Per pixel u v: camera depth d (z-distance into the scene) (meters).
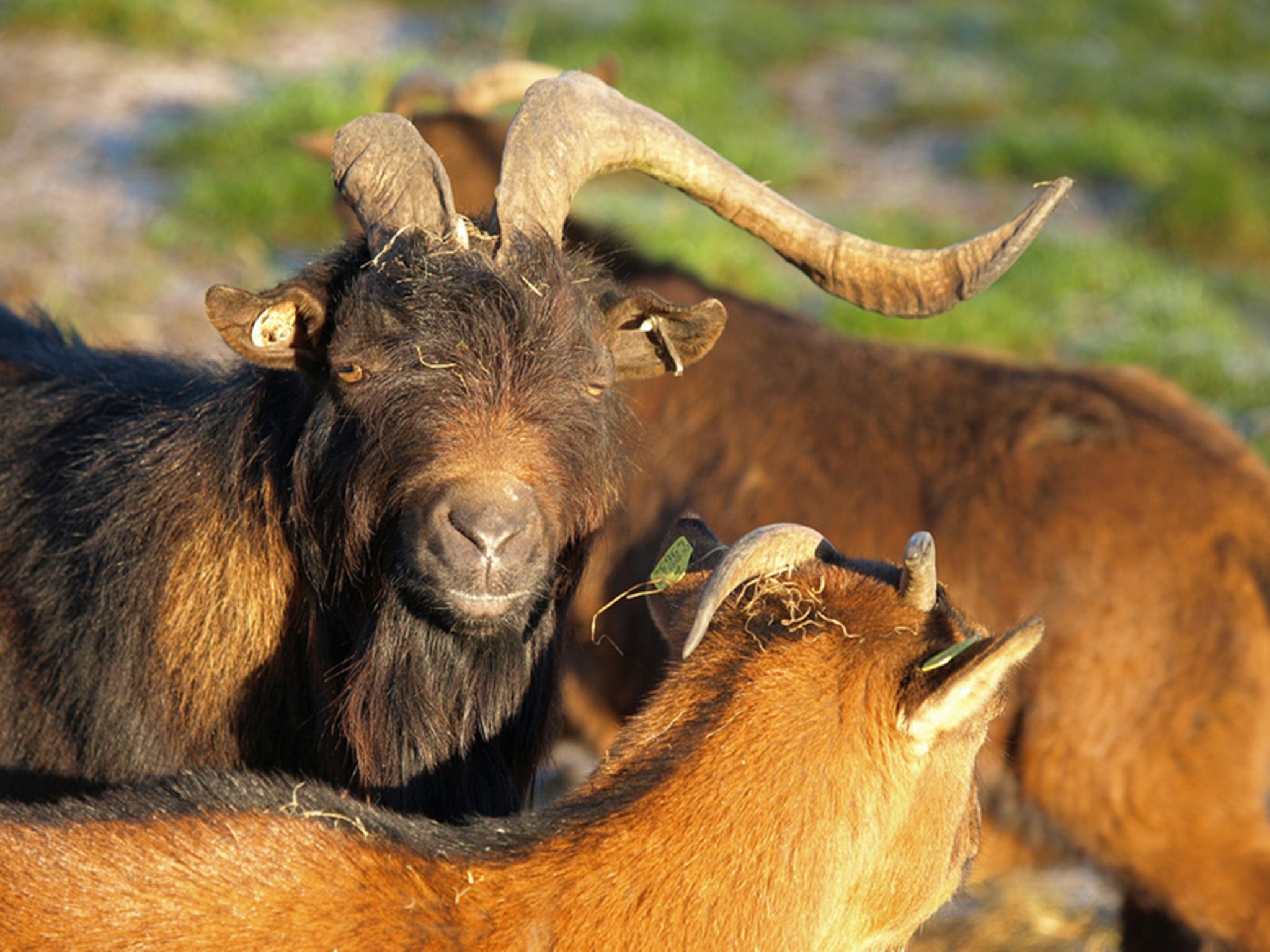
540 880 10.41
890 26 61.28
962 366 20.77
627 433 14.40
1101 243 40.69
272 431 13.30
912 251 13.60
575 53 50.81
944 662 10.56
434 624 12.48
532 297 12.17
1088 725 18.28
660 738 10.98
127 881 10.12
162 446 13.89
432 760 12.89
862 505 19.47
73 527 14.08
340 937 10.05
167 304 32.88
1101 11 66.44
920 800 10.88
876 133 50.56
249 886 10.20
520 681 13.17
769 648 11.04
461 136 24.39
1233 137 52.41
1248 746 18.08
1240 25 66.81
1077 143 47.88
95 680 13.70
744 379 20.59
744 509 19.78
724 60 52.81
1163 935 19.20
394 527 11.99
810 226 13.87
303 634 13.48
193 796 11.16
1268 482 19.33
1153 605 18.33
